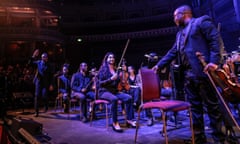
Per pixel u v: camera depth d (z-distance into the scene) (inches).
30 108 276.5
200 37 89.2
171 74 136.7
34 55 205.6
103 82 144.4
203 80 88.4
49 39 652.1
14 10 663.8
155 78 107.7
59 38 692.1
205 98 89.1
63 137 121.6
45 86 206.5
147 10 863.7
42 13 692.1
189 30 92.0
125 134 123.3
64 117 194.4
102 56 835.4
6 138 106.7
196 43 89.5
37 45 652.1
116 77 142.6
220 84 83.1
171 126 137.2
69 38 780.6
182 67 99.5
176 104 89.7
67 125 156.6
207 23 86.9
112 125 146.9
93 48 833.5
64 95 212.1
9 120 112.9
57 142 110.7
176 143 100.9
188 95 98.1
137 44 829.8
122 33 815.1
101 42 836.6
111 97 137.4
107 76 148.3
